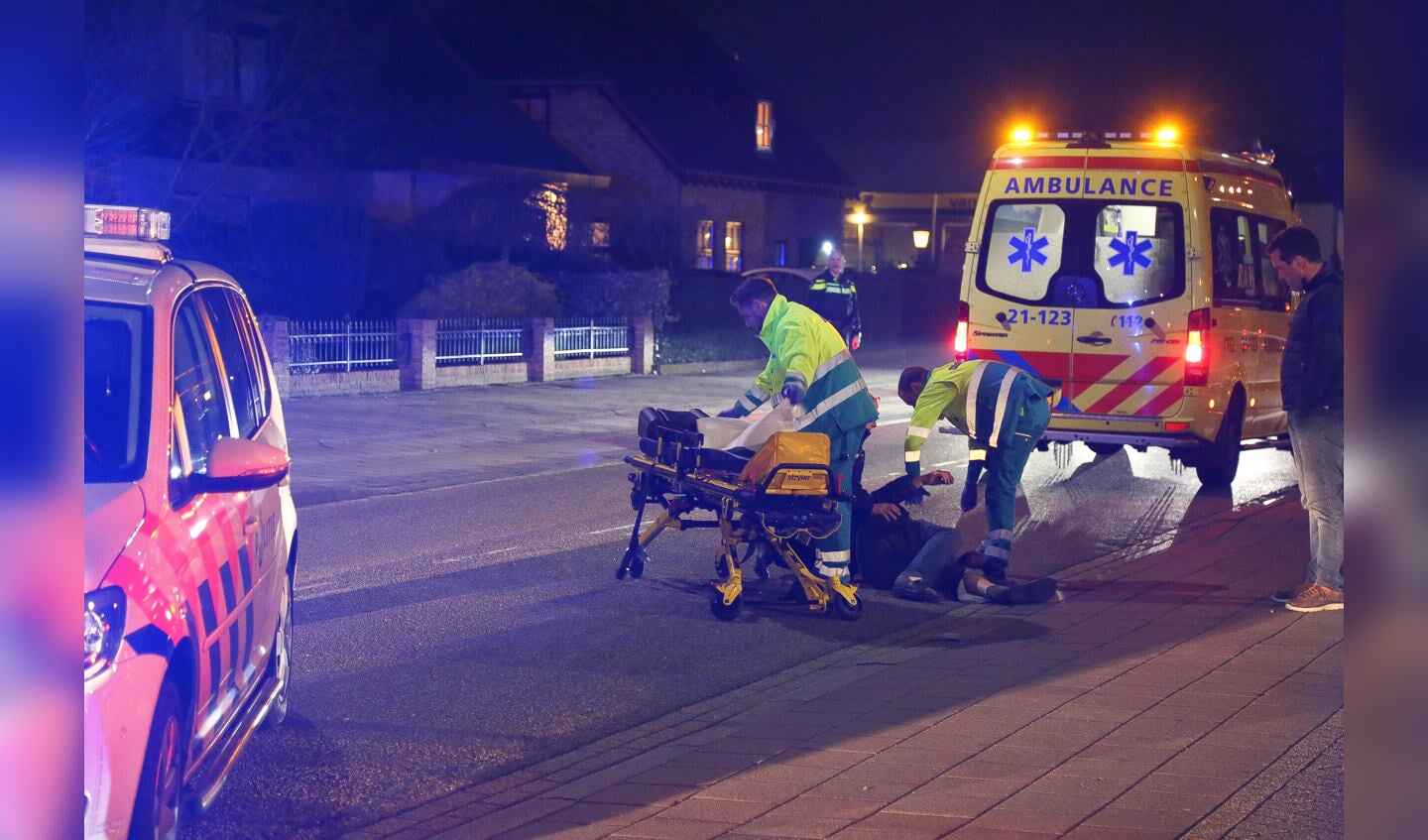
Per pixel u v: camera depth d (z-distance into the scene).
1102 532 10.62
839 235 47.22
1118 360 12.89
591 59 40.91
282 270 24.27
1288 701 5.78
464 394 20.88
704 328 27.55
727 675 6.59
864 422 8.25
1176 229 12.76
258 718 4.93
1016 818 4.45
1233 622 7.39
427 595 8.33
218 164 25.91
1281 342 14.51
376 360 20.61
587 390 22.03
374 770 5.20
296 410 18.08
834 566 7.85
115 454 4.06
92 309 4.44
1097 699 5.88
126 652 3.40
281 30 28.11
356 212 24.92
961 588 8.30
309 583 8.64
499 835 4.50
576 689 6.34
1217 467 13.16
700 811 4.64
